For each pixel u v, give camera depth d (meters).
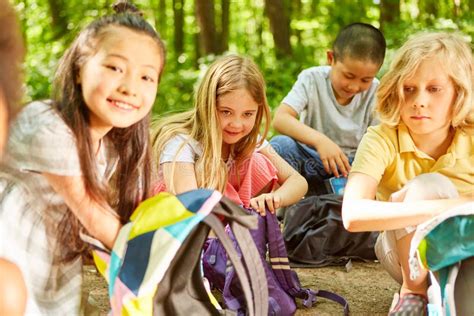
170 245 1.80
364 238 3.30
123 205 2.16
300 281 3.09
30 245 1.94
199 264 2.03
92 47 1.95
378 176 2.53
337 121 3.87
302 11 14.70
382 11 11.59
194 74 11.42
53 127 1.90
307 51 13.45
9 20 1.30
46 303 1.98
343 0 13.45
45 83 9.88
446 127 2.54
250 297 1.84
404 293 2.45
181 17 14.88
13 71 1.30
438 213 2.22
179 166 2.74
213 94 2.74
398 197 2.44
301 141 3.65
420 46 2.46
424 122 2.46
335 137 3.89
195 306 2.02
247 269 1.91
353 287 3.02
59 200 1.97
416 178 2.37
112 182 2.16
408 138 2.56
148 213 1.88
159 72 2.05
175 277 1.98
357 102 3.88
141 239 1.84
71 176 1.90
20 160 1.91
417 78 2.44
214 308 2.06
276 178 3.05
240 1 15.93
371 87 3.89
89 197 1.93
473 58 2.49
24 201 1.94
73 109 1.95
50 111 1.93
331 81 3.86
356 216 2.37
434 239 2.09
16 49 1.31
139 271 1.81
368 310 2.76
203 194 1.91
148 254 1.82
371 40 3.66
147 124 2.17
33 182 1.95
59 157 1.89
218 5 14.68
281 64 11.23
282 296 2.63
